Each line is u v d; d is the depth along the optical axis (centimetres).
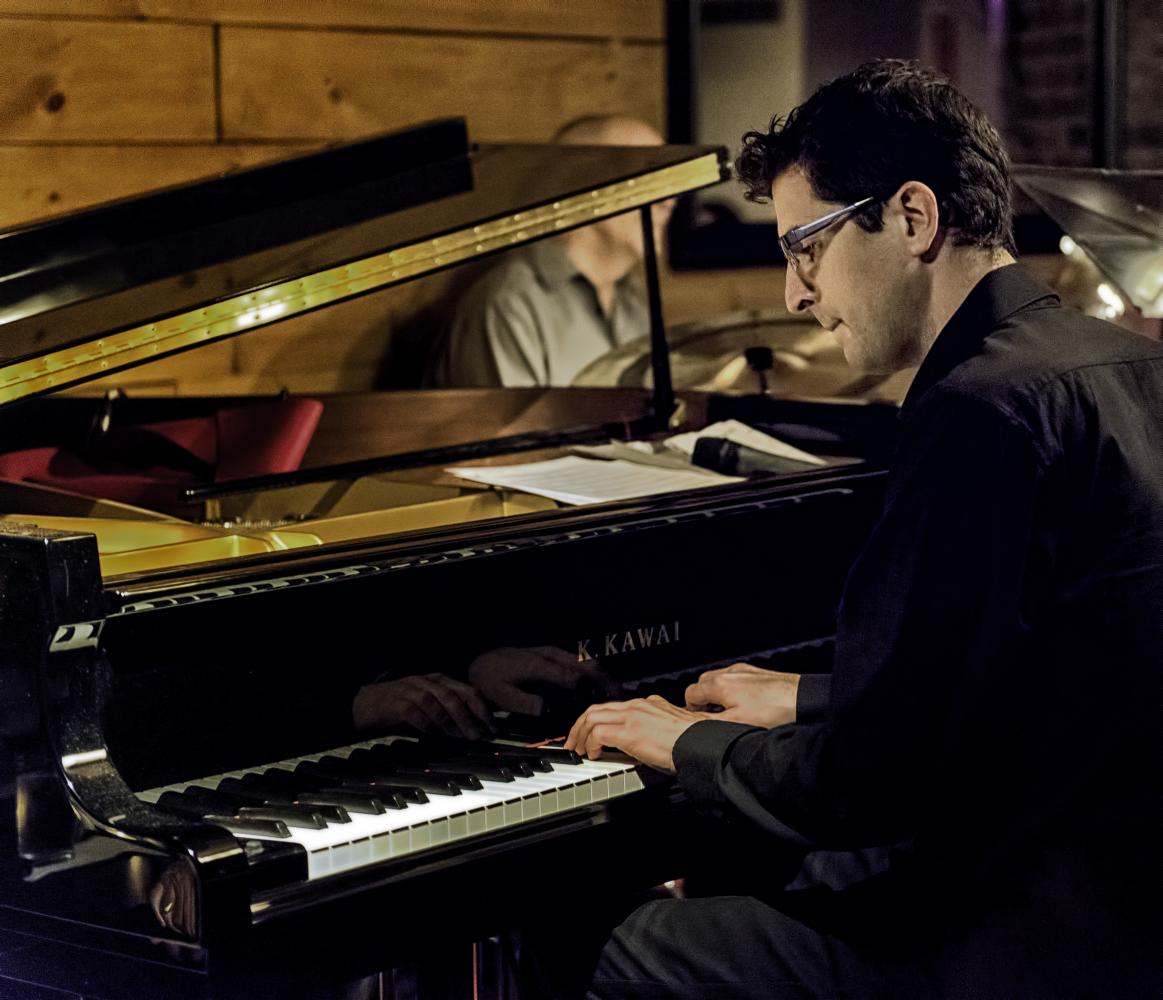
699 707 227
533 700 223
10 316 256
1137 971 182
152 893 174
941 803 189
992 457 179
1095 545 182
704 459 284
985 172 194
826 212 199
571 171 294
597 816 202
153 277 265
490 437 358
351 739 209
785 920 208
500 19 494
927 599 180
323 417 350
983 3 546
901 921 197
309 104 462
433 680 214
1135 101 565
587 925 239
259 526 247
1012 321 193
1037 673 183
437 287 487
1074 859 184
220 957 169
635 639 235
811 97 204
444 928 188
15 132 413
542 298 466
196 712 196
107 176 430
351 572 207
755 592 249
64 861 183
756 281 534
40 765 183
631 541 234
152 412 343
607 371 397
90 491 296
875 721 182
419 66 481
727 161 294
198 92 442
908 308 198
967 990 188
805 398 320
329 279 249
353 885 180
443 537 219
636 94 526
